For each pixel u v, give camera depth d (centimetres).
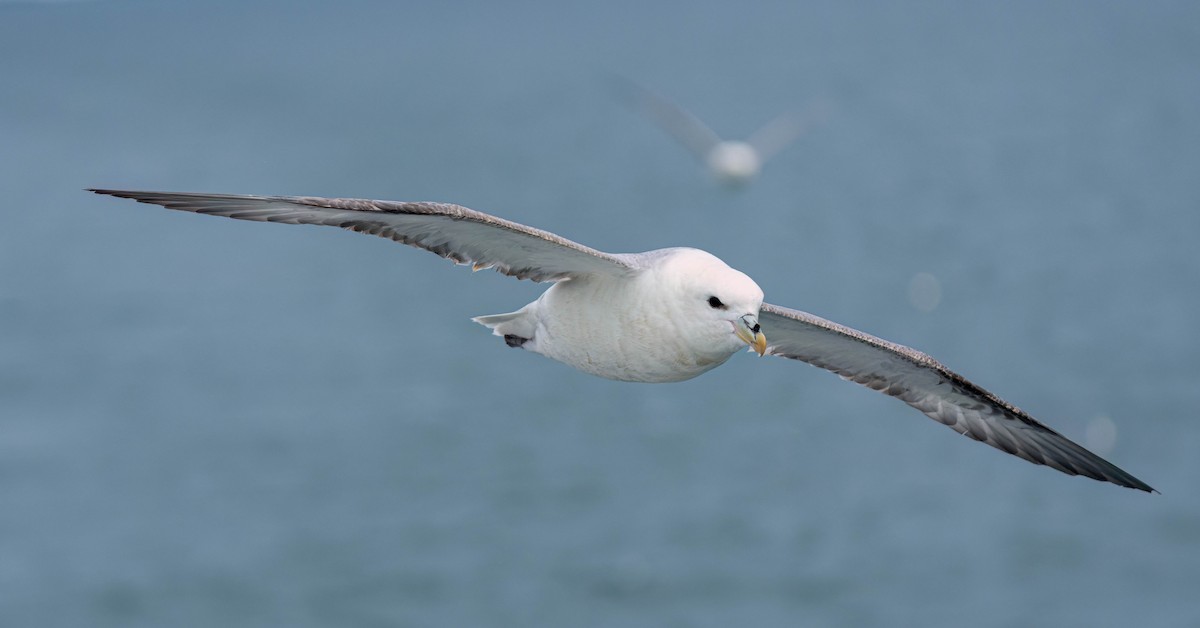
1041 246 5597
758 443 3136
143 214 6856
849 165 8450
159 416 3544
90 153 9369
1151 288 4756
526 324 966
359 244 5831
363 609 2447
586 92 15050
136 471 3130
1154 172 7644
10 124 11150
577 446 3173
